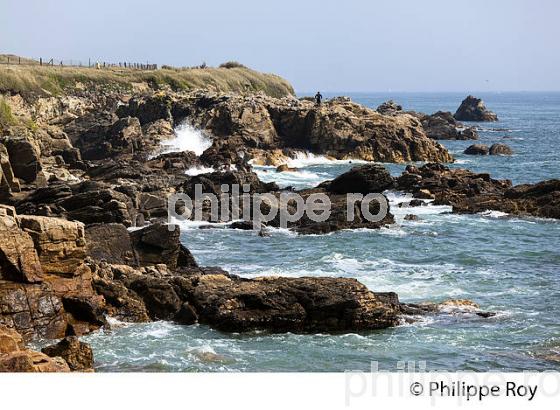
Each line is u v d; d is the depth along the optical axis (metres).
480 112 184.38
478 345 27.97
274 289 29.45
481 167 89.31
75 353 23.94
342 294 29.33
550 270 41.16
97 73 119.69
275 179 74.50
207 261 42.09
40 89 107.12
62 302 28.84
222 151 76.62
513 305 33.59
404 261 43.00
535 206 56.72
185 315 29.55
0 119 77.44
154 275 33.03
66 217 41.97
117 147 85.56
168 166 70.31
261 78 147.38
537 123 178.88
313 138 90.75
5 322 27.33
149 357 25.91
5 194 45.44
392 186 63.88
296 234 49.62
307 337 28.45
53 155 70.44
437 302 33.91
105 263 32.44
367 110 96.31
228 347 27.19
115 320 29.50
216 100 96.12
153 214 51.25
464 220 54.50
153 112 97.56
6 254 27.89
